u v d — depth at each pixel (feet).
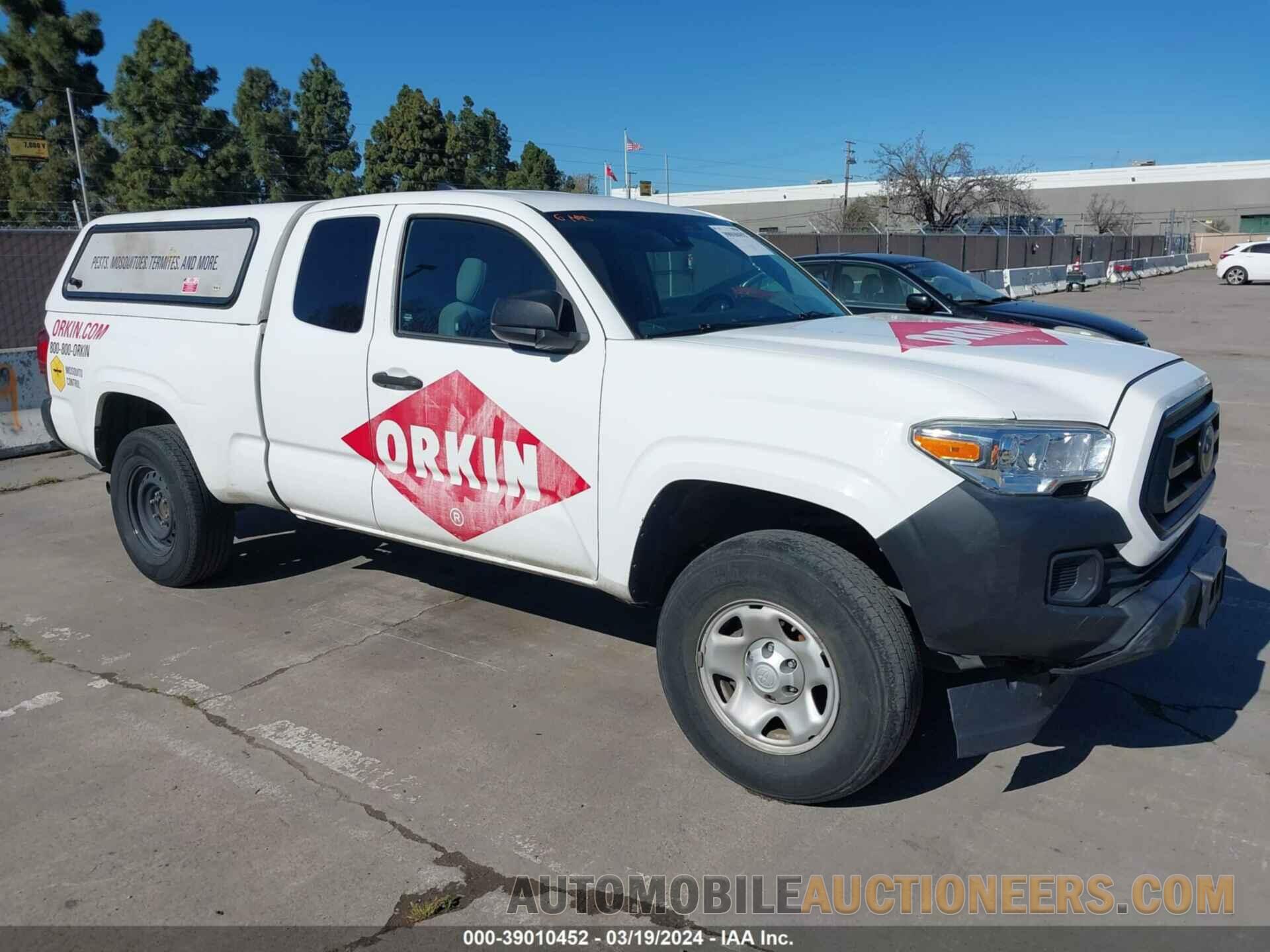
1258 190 241.14
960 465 9.62
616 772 11.86
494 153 151.43
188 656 15.26
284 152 140.15
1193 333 60.95
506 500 12.87
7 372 29.78
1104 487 9.95
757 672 10.93
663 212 14.93
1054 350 11.66
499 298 13.10
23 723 13.23
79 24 115.03
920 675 10.28
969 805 11.15
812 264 34.22
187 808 11.20
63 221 114.42
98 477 27.48
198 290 16.61
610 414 11.72
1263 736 12.59
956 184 184.55
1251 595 17.21
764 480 10.52
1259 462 26.73
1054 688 10.66
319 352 14.61
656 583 12.37
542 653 15.26
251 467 15.89
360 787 11.59
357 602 17.47
